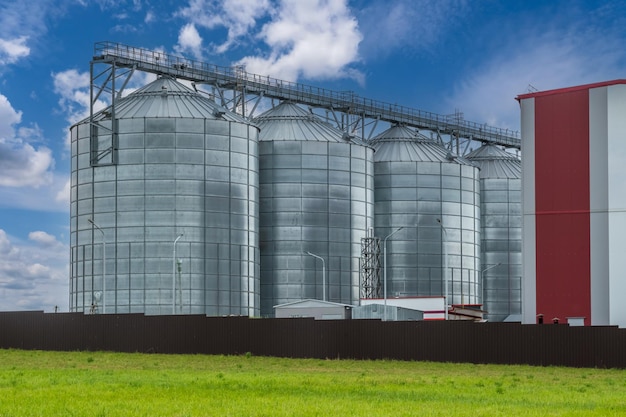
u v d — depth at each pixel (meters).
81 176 118.38
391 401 35.03
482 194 153.88
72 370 51.81
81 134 118.81
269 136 128.75
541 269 83.19
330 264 127.12
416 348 64.50
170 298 113.75
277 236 126.50
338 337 66.50
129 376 46.28
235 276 117.44
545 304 82.75
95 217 116.62
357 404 33.53
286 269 126.00
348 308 97.50
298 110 134.00
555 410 32.88
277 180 127.38
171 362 61.69
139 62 119.69
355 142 131.62
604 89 81.94
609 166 81.38
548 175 83.62
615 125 81.38
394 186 138.25
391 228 137.62
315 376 48.69
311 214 127.25
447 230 139.00
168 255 114.56
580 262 81.94
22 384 40.47
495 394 39.28
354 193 130.12
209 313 115.12
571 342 60.69
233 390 38.66
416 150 140.75
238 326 69.56
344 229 128.62
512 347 62.03
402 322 65.19
